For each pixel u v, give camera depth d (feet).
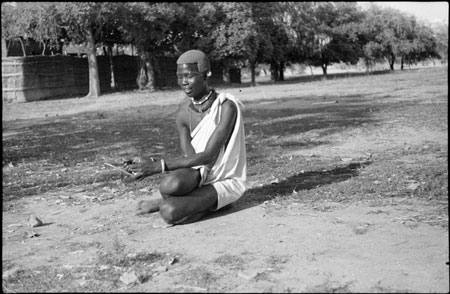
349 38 168.45
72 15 86.07
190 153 17.54
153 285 11.59
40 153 32.83
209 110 17.17
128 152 31.55
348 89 82.23
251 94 86.69
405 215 16.31
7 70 96.12
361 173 22.63
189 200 16.28
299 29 150.61
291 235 14.74
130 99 87.51
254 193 19.99
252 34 115.14
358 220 15.96
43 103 88.69
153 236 15.29
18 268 13.07
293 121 43.52
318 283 11.37
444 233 14.43
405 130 34.73
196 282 11.64
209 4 114.11
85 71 117.80
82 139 38.88
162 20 100.63
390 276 11.62
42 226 17.13
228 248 13.87
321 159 26.55
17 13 88.07
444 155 25.73
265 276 11.85
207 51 117.19
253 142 33.22
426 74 115.24
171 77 132.36
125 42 117.29
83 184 23.31
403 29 184.34
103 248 14.39
